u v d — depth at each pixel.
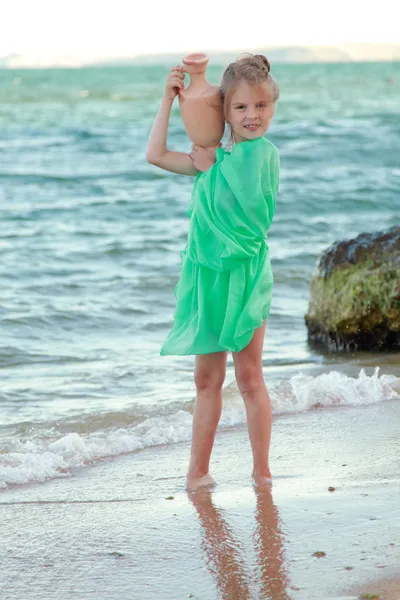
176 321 5.12
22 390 8.54
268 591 3.55
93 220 21.66
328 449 5.86
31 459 5.84
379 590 3.45
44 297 13.26
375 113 57.66
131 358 9.94
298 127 46.94
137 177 30.08
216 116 5.04
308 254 15.88
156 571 3.86
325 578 3.61
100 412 7.32
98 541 4.29
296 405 7.20
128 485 5.34
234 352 5.17
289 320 11.71
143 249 17.44
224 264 4.81
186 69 5.04
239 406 7.09
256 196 4.84
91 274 15.11
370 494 4.70
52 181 29.20
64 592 3.68
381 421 6.61
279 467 5.48
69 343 10.75
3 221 21.41
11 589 3.74
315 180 28.09
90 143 41.38
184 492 5.07
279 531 4.22
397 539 3.98
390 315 9.88
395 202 23.56
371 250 10.38
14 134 45.88
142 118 56.22
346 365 9.08
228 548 4.06
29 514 4.79
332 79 141.00
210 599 3.53
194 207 5.01
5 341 10.77
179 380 8.87
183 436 6.57
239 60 4.98
